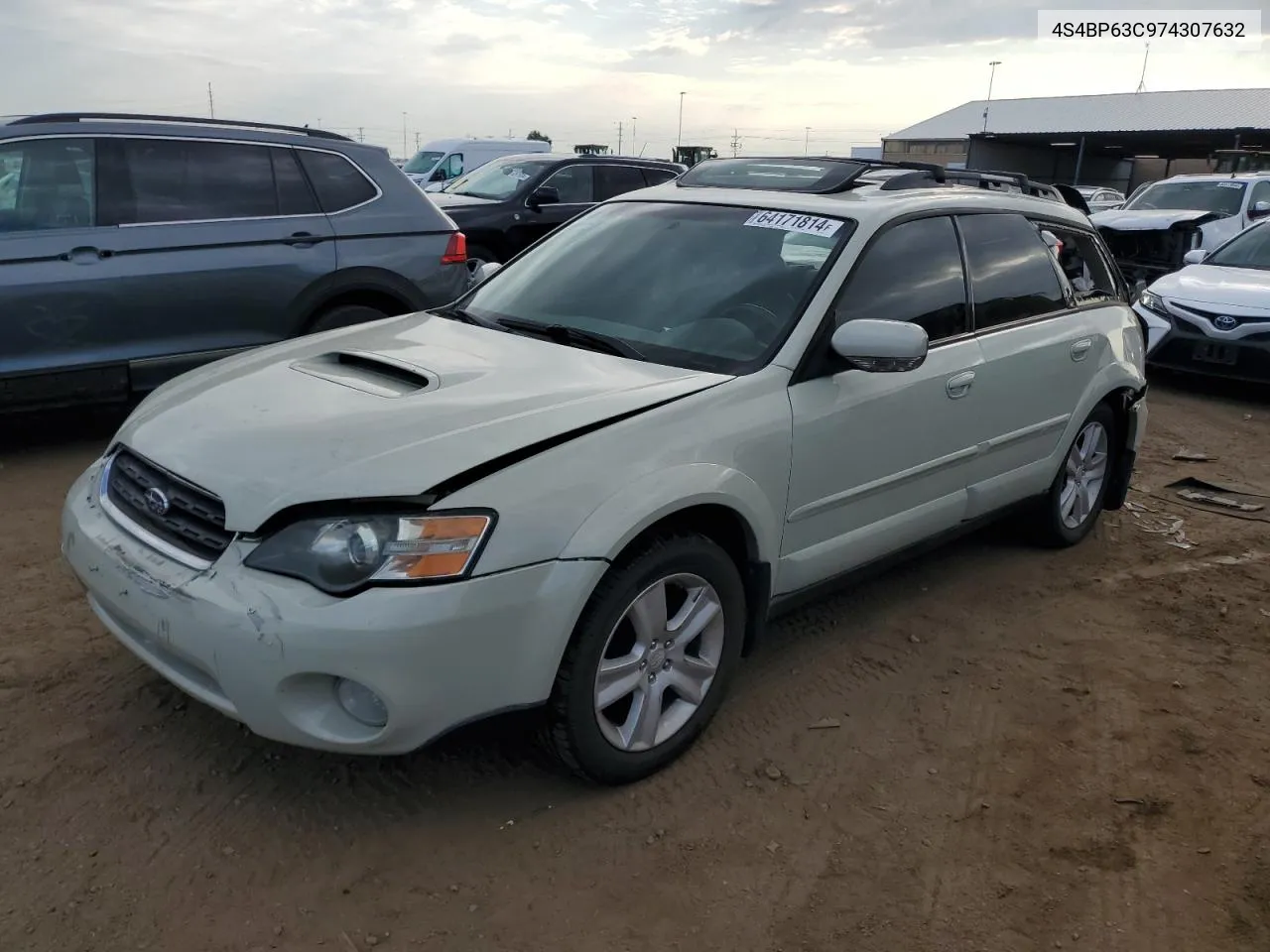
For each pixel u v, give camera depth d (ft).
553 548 8.42
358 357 10.75
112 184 18.06
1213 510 19.20
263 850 8.70
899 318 12.04
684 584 9.76
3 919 7.79
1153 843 9.46
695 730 10.27
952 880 8.87
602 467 8.88
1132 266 44.98
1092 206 80.79
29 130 17.42
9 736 10.00
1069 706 11.82
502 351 11.04
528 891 8.44
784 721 11.16
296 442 8.67
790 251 11.94
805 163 14.08
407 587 7.88
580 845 8.99
